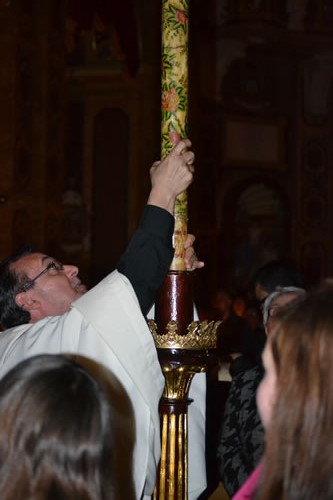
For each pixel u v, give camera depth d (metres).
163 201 2.78
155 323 2.91
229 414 3.15
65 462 1.42
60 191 14.38
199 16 17.81
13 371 1.51
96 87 17.56
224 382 5.00
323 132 19.42
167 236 2.76
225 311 11.70
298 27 18.20
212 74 18.25
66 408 1.44
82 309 2.71
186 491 2.91
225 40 18.28
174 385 2.88
